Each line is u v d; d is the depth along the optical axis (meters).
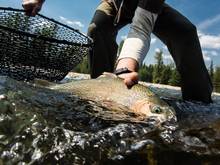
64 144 0.38
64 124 0.44
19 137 0.38
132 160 0.37
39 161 0.35
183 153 0.39
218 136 0.47
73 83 0.70
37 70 0.76
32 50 0.73
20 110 0.46
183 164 0.36
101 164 0.35
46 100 0.56
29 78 0.77
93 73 0.95
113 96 0.64
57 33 0.90
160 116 0.57
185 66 0.88
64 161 0.35
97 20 0.93
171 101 0.82
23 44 0.72
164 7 0.87
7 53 0.72
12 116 0.43
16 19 0.85
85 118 0.50
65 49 0.76
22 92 0.57
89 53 0.94
